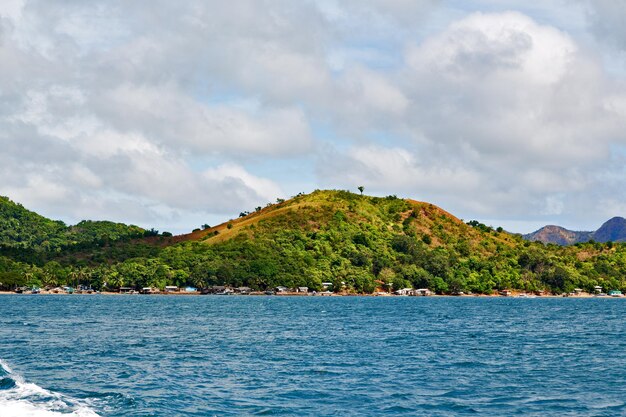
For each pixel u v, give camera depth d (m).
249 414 40.03
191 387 48.44
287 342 81.38
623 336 94.06
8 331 98.50
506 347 76.62
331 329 104.12
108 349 73.12
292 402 43.34
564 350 73.88
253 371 56.19
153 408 41.12
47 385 49.06
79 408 40.31
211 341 82.88
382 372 55.56
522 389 48.09
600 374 55.28
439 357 66.00
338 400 44.00
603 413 40.69
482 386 49.22
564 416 39.88
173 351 71.19
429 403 43.22
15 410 38.78
